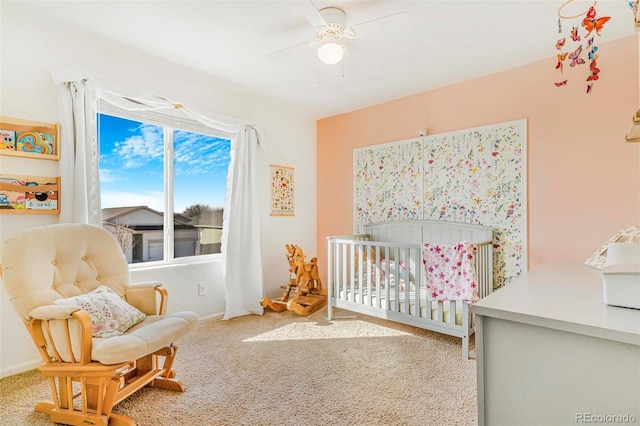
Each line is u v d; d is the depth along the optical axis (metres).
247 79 3.06
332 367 2.19
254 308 3.39
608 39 2.38
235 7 1.98
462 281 2.38
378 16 2.09
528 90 2.76
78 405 1.73
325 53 2.05
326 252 4.27
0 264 1.60
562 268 1.62
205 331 2.88
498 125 2.91
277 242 3.88
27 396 1.84
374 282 3.29
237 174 3.35
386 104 3.69
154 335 1.68
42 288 1.65
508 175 2.86
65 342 1.55
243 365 2.22
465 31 2.26
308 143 4.29
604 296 0.92
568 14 2.06
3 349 2.05
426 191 3.37
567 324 0.77
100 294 1.82
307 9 1.71
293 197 4.07
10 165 2.09
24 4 1.95
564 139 2.59
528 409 0.85
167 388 1.91
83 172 2.29
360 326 3.00
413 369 2.15
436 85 3.22
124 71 2.62
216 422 1.61
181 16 2.08
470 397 1.82
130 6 1.97
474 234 3.02
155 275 2.80
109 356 1.48
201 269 3.15
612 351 0.74
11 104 2.10
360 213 3.92
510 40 2.38
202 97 3.15
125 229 2.77
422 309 2.62
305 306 3.38
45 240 1.76
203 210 3.32
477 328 0.92
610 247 1.40
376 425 1.58
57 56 2.28
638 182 2.30
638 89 2.30
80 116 2.29
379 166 3.74
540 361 0.83
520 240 2.79
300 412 1.69
